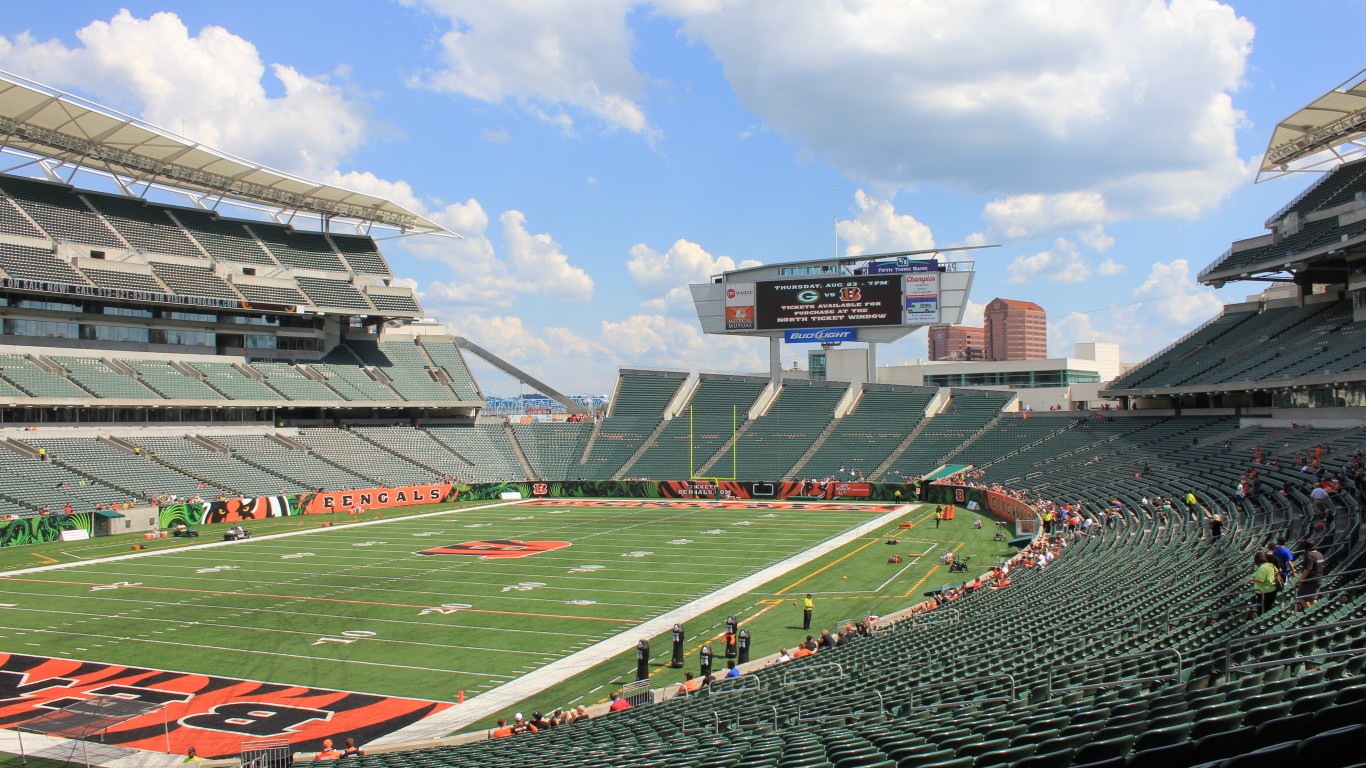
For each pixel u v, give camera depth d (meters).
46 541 57.09
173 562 49.41
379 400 86.62
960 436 82.00
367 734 23.69
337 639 32.88
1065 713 12.63
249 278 79.81
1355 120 55.19
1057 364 101.12
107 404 68.81
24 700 26.34
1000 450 77.75
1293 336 62.19
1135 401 79.38
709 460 87.31
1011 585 33.47
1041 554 39.31
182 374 76.56
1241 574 24.23
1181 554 30.28
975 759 9.27
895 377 111.69
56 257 69.19
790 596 39.56
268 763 20.72
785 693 21.84
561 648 31.77
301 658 30.53
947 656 22.50
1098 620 22.94
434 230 91.19
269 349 86.25
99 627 34.66
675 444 90.88
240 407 79.56
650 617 36.12
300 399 81.25
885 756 11.10
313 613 36.91
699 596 39.84
